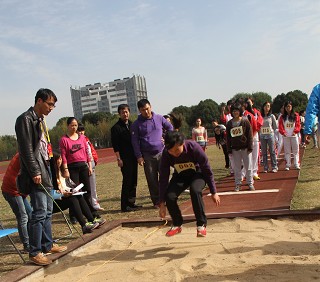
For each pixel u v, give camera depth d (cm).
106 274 424
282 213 564
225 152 1324
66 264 473
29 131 434
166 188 477
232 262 411
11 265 488
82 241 533
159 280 385
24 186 445
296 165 1090
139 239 548
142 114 744
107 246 532
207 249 465
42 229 457
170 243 508
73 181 646
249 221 566
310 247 436
